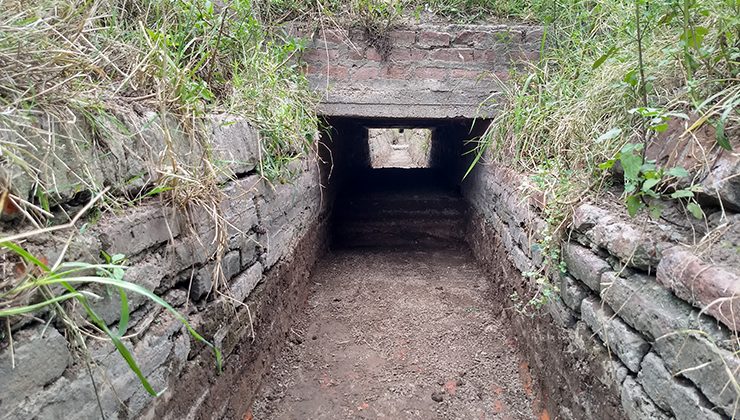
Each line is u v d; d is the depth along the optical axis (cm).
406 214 473
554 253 182
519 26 314
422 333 285
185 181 136
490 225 343
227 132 177
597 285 146
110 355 104
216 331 163
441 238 471
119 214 112
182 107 147
